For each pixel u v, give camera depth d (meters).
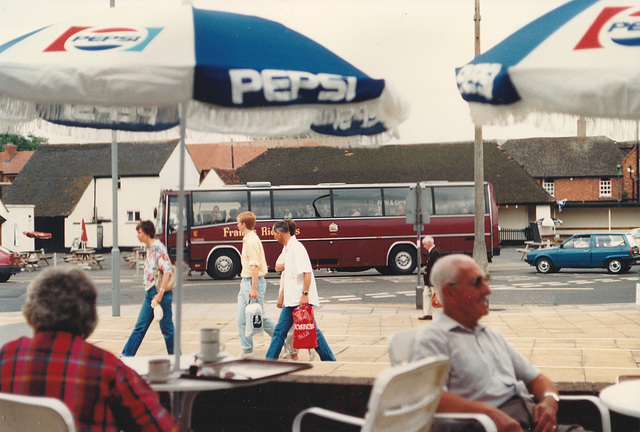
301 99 4.27
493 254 33.53
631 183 73.19
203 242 31.94
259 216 32.50
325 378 6.09
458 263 4.26
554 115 4.35
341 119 4.60
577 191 74.12
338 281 29.50
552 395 4.37
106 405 3.34
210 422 6.32
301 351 10.56
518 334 11.88
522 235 63.56
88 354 3.33
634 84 4.04
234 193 32.41
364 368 6.51
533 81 4.17
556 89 4.13
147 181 63.62
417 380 3.39
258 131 4.36
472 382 4.19
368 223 33.09
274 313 17.33
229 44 4.32
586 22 4.41
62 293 3.36
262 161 61.84
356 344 11.05
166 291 9.47
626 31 4.28
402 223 33.22
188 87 4.05
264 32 4.55
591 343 10.41
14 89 4.18
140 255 41.06
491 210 33.59
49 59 4.20
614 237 30.78
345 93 4.36
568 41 4.31
